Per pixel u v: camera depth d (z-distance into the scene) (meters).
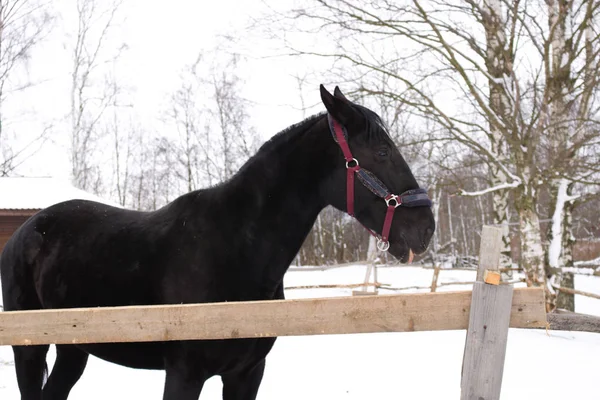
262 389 5.04
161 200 42.59
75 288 2.85
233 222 2.58
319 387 5.10
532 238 8.87
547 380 5.23
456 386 5.10
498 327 1.85
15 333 2.07
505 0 8.51
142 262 2.68
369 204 2.51
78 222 3.10
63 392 3.24
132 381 5.13
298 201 2.62
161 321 2.01
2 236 14.59
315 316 1.95
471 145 9.25
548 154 8.84
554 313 8.23
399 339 7.43
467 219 33.22
